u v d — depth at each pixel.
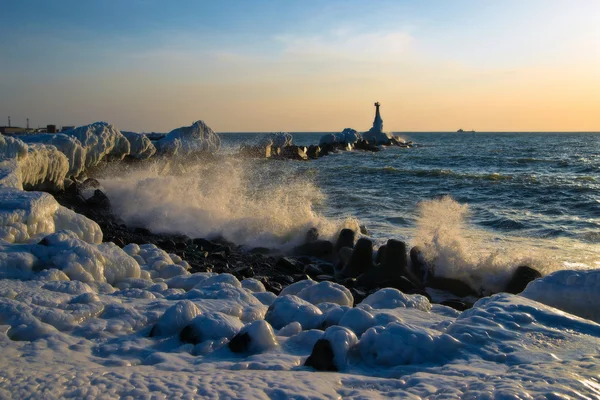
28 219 8.09
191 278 7.50
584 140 122.56
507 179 30.73
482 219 18.33
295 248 12.62
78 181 17.42
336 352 4.02
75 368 3.71
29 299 5.23
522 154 60.09
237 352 4.42
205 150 31.52
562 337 4.20
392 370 3.86
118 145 22.22
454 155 59.09
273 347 4.50
